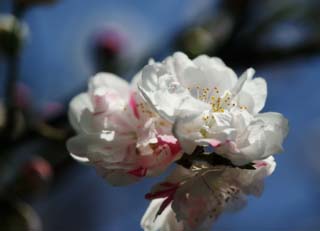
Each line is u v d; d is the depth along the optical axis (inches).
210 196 14.4
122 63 21.5
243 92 14.6
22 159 20.0
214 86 14.7
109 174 14.5
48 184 19.1
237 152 14.0
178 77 14.7
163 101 14.1
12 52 18.2
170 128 14.4
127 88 15.2
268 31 21.6
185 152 14.1
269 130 14.3
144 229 15.0
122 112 14.7
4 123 18.1
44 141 19.6
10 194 18.8
